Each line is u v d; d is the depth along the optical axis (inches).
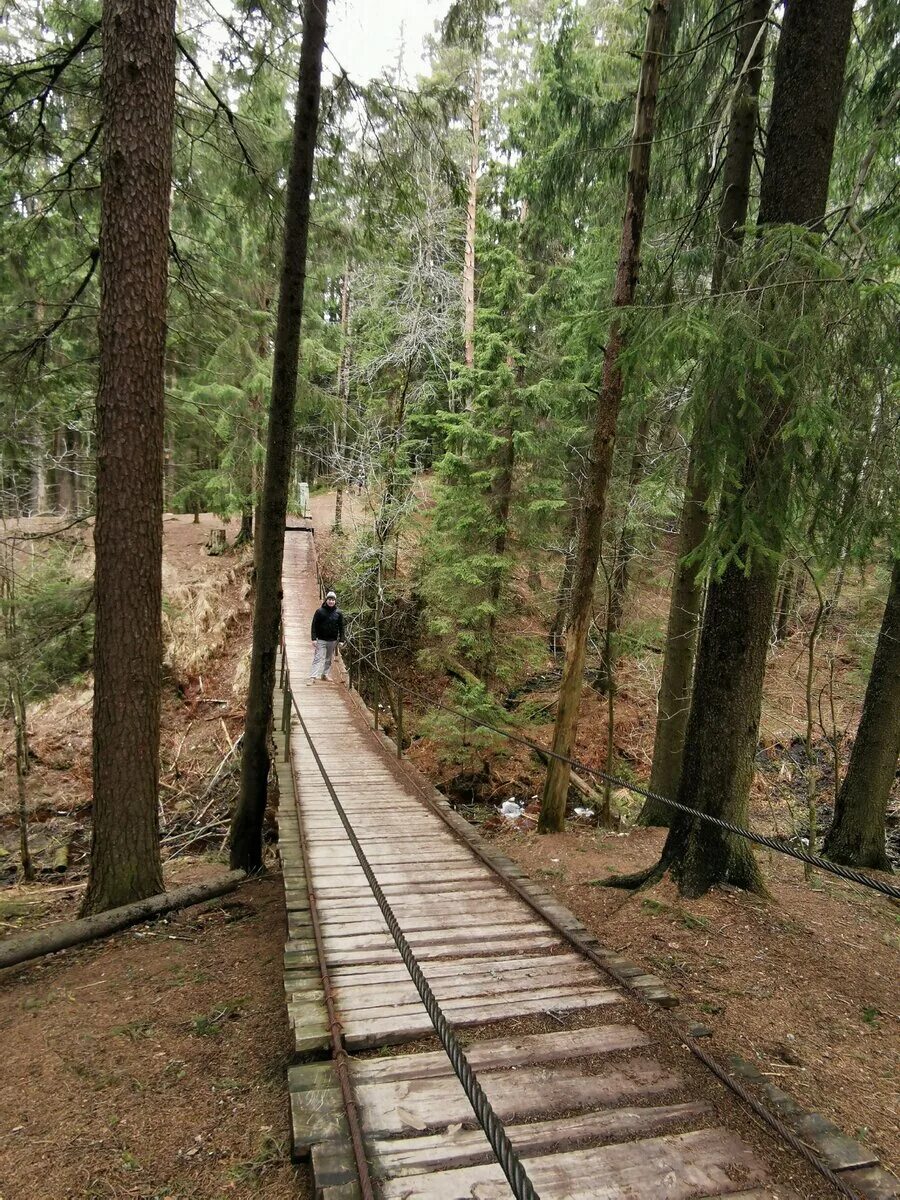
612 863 269.9
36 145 267.1
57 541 467.2
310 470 1113.4
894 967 189.5
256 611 270.2
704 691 226.7
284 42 271.4
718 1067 128.0
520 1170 58.4
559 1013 147.6
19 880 379.6
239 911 249.4
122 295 223.0
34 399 297.0
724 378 167.0
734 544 172.9
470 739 501.4
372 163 289.9
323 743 423.8
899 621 305.4
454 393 650.2
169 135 227.1
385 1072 125.7
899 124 227.3
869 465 157.9
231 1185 111.0
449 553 532.7
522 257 540.4
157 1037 163.0
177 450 514.0
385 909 109.8
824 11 194.5
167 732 554.9
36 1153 124.1
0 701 335.9
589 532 302.0
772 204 203.0
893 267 148.9
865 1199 98.4
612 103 321.1
